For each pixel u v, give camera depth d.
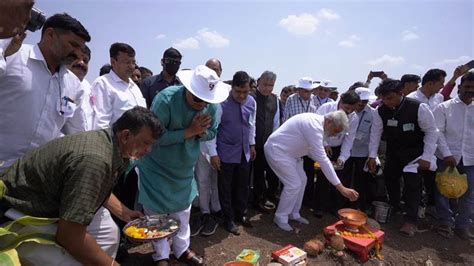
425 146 3.90
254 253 3.21
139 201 2.89
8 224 1.65
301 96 5.38
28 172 1.72
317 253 3.42
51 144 1.76
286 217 4.07
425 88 4.52
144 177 2.87
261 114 4.51
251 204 4.82
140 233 2.40
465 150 4.02
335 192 4.56
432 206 4.95
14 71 1.91
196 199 4.33
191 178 3.01
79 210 1.58
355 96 4.02
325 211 4.70
